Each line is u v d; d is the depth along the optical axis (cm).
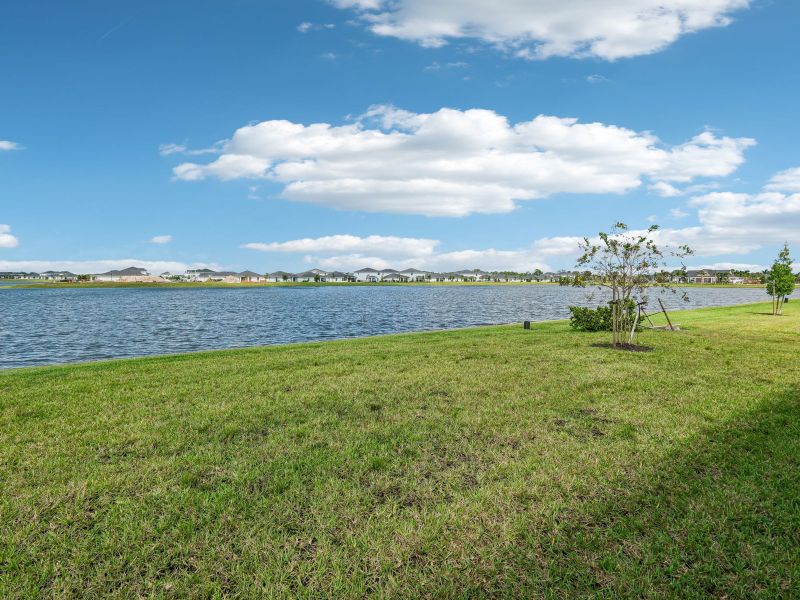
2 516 486
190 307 7138
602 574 388
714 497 504
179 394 1009
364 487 541
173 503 505
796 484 530
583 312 2278
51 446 691
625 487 535
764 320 2778
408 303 7856
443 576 386
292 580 382
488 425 759
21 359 2353
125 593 370
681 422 771
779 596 359
